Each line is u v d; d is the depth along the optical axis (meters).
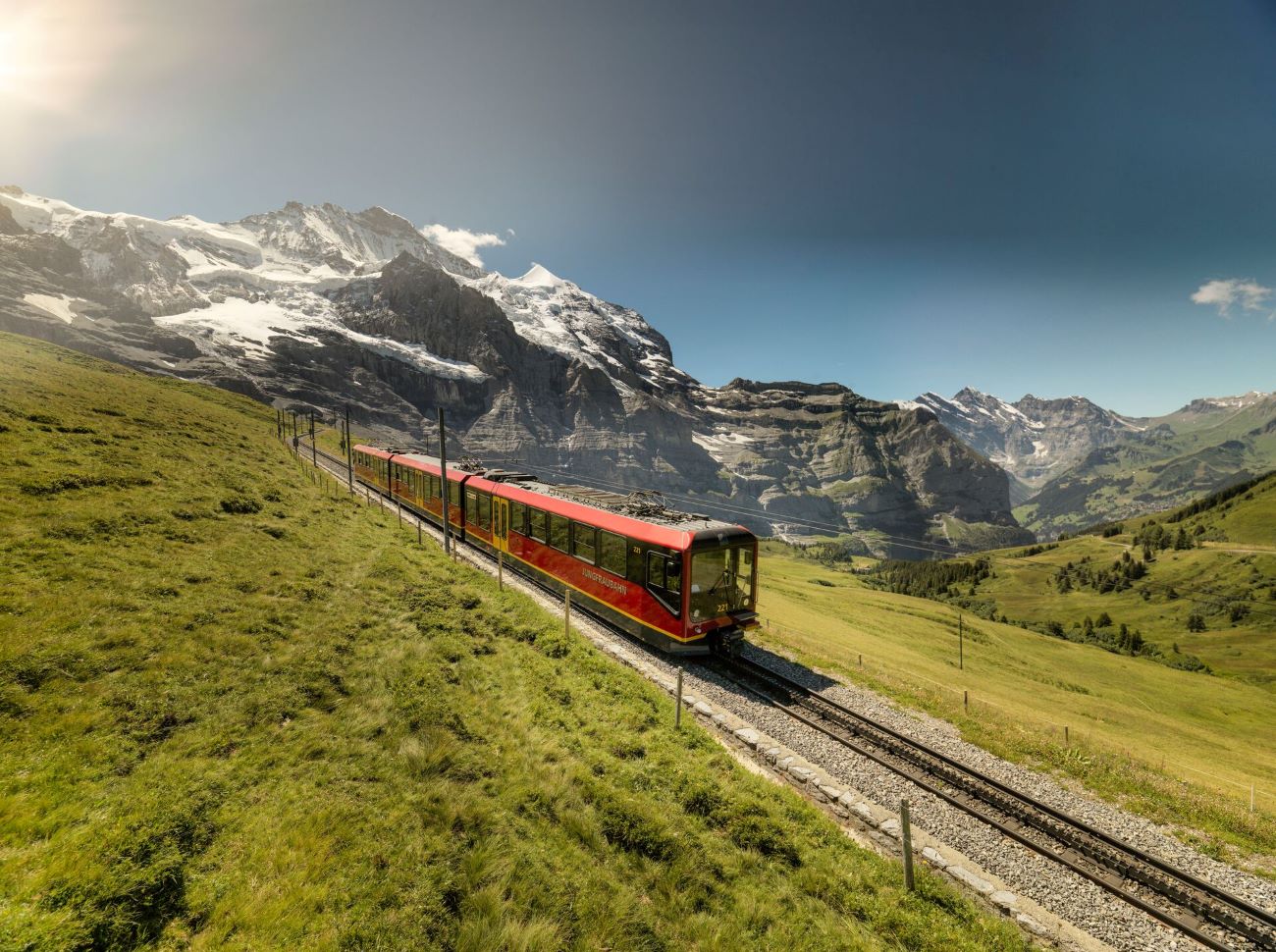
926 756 15.86
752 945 8.47
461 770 10.95
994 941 9.62
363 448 60.06
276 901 7.03
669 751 13.96
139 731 10.03
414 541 32.06
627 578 21.78
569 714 14.80
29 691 10.24
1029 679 73.75
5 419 26.45
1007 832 12.82
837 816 13.39
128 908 6.41
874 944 9.04
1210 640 166.62
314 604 17.77
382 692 13.36
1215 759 37.31
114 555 16.78
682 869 9.80
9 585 13.40
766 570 156.62
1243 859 12.66
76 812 7.76
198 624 14.28
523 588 26.88
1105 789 14.98
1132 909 11.07
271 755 10.19
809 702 18.53
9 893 6.30
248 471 35.03
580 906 8.30
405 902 7.47
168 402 54.94
